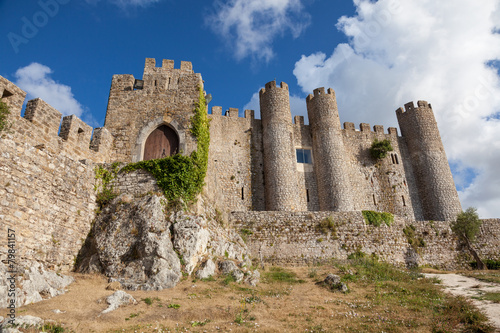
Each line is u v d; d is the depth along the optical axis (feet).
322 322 35.27
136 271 47.01
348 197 109.50
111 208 55.98
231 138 116.78
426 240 94.63
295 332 31.73
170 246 50.42
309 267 72.79
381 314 39.29
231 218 81.15
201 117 73.97
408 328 34.27
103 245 50.47
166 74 83.25
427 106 137.59
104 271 48.19
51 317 30.78
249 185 111.34
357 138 131.95
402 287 56.03
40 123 51.52
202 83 81.25
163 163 60.29
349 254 80.64
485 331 33.27
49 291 37.27
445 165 126.82
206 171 70.79
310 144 124.16
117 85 76.79
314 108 124.77
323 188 111.96
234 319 34.45
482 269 89.66
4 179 40.83
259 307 39.73
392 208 122.01
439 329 33.88
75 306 34.65
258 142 118.83
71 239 50.21
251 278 53.57
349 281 59.36
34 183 45.21
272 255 77.36
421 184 127.13
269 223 81.20
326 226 83.05
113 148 69.82
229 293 44.65
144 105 74.23
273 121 115.14
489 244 97.35
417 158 130.52
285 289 51.83
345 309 41.34
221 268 54.13
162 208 54.70
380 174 127.44
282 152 110.22
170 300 39.32
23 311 31.35
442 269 90.94
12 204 41.24
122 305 36.27
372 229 85.97
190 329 30.83
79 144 61.00
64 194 50.44
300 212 84.12
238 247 69.87
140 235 50.62
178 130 71.15
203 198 65.26
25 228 42.50
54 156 49.98
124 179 59.31
